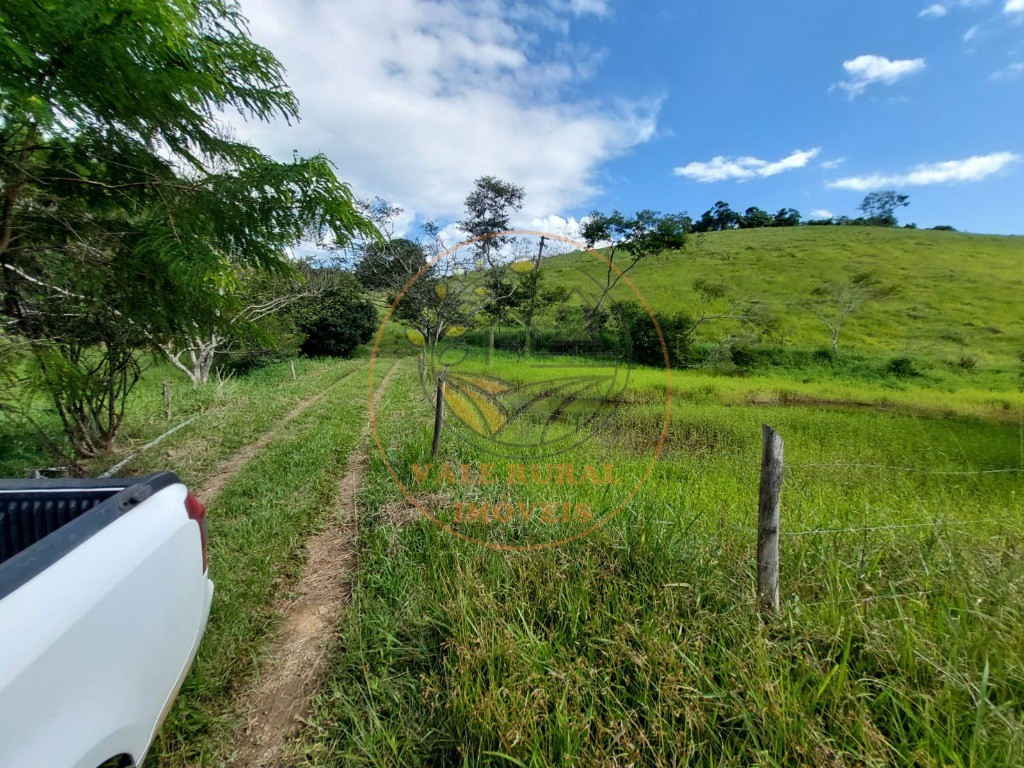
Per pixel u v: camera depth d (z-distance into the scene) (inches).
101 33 88.3
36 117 86.0
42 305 157.0
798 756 60.1
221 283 137.1
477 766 63.4
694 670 71.3
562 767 60.1
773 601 86.5
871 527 111.0
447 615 93.3
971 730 63.4
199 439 249.3
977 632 78.2
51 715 39.3
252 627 98.9
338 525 149.8
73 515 67.6
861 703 65.0
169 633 57.4
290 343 612.7
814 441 269.9
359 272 562.6
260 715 78.7
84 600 44.4
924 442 270.4
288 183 139.7
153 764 69.2
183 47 107.4
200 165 137.9
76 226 134.4
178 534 61.9
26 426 191.2
